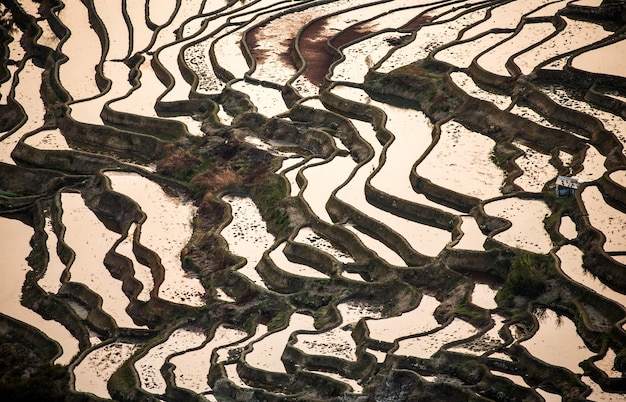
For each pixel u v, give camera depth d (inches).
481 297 5590.6
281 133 7165.4
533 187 6304.1
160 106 7593.5
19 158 7337.6
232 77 7746.1
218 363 5369.1
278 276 5900.6
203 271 6087.6
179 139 7244.1
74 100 7795.3
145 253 6254.9
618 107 6830.7
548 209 6112.2
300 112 7313.0
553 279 5561.0
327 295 5757.9
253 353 5413.4
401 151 6830.7
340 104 7372.1
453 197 6284.5
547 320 5369.1
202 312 5757.9
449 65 7504.9
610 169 6250.0
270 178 6688.0
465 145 6801.2
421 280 5757.9
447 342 5270.7
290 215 6353.3
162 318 5797.2
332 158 6879.9
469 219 6112.2
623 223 5866.1
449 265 5792.3
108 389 5349.4
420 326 5438.0
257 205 6589.6
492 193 6294.3
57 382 5359.3
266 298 5777.6
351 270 5905.5
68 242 6496.1
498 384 4958.2
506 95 7175.2
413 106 7386.8
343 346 5393.7
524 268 5556.1
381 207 6343.5
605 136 6579.7
